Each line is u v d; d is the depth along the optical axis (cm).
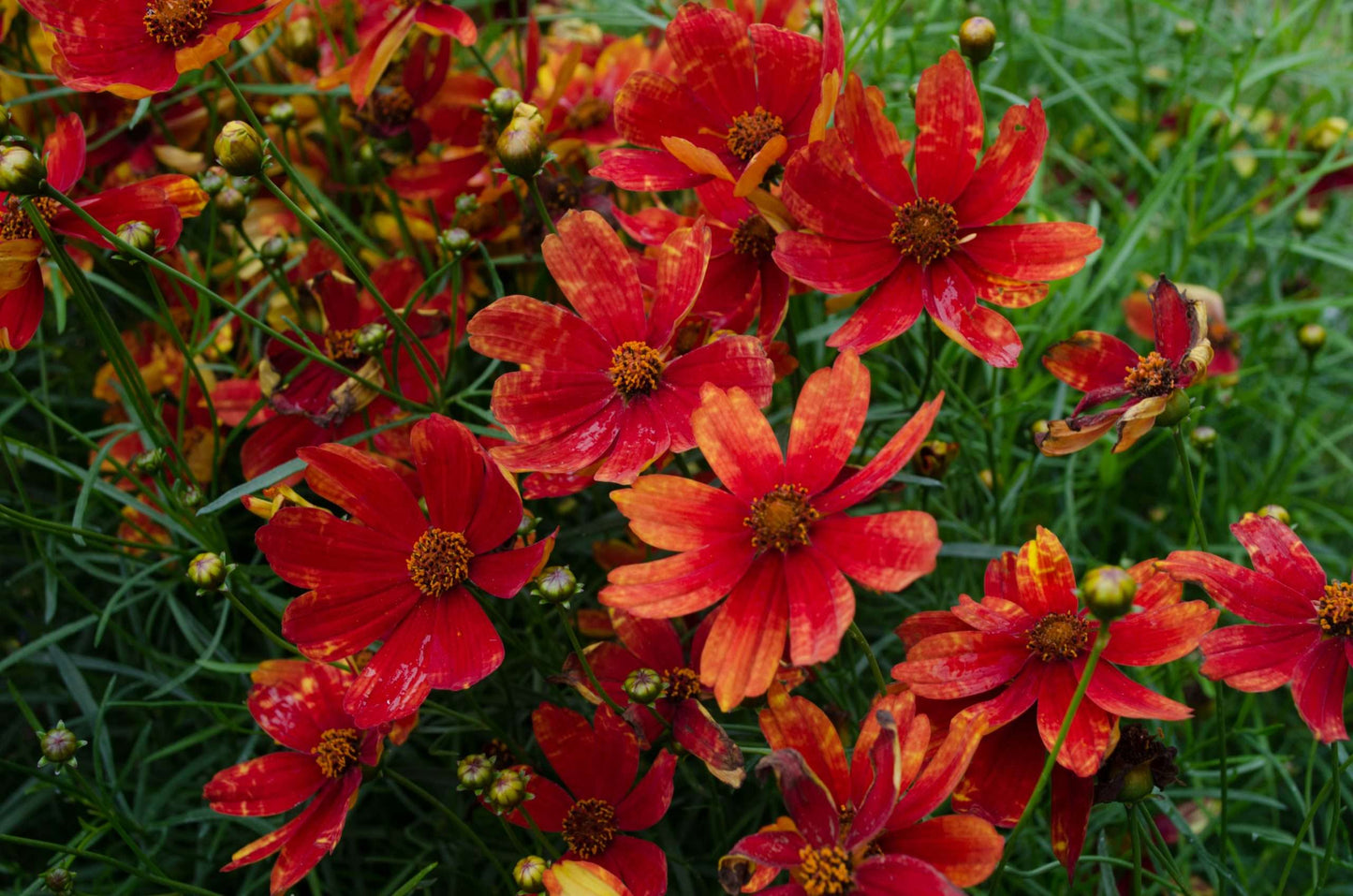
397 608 33
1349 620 32
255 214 43
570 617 39
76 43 35
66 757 34
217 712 38
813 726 31
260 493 38
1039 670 32
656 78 35
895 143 34
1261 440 52
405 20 38
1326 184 51
